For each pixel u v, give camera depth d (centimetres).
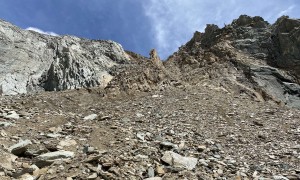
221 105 2494
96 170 1026
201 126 1905
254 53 3903
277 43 3922
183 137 1619
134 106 2369
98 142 1366
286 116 2319
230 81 3306
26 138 1352
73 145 1291
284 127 2039
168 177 1045
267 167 1298
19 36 7575
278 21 4184
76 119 1847
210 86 3125
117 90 2783
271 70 3512
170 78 3309
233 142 1653
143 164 1132
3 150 1148
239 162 1329
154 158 1199
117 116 2044
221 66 3631
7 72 6091
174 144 1423
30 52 7181
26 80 6112
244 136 1780
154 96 2684
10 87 5753
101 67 7012
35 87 5888
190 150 1402
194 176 1066
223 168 1213
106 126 1694
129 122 1883
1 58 6481
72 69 5819
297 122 2161
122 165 1093
